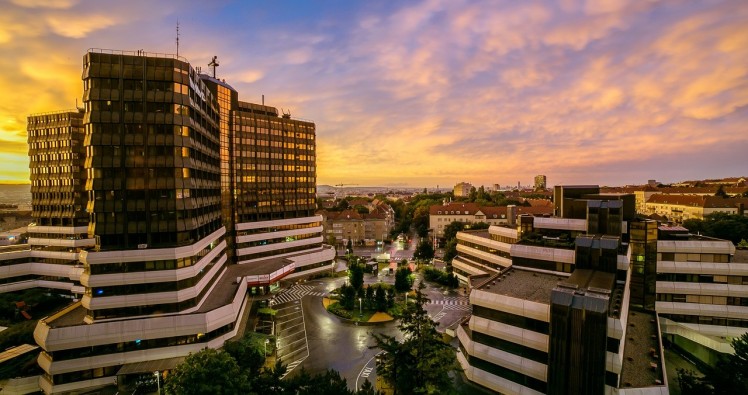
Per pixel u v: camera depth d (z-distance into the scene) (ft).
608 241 146.20
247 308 246.68
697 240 187.21
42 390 157.48
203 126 218.18
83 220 284.61
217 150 257.34
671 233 195.52
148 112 177.06
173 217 179.22
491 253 288.51
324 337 204.13
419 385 115.96
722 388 120.37
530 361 128.67
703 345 170.30
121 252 168.96
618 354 113.91
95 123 170.60
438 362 115.65
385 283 315.37
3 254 274.57
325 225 536.01
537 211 483.10
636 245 179.83
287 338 202.90
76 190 282.77
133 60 176.24
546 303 126.93
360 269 269.44
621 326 114.32
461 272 324.19
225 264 270.05
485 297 140.97
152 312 172.65
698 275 181.06
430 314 238.68
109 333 158.61
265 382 117.29
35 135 295.89
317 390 107.76
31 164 297.12
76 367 153.38
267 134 326.65
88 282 163.84
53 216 288.92
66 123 285.02
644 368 127.13
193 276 183.01
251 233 312.29
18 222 552.82
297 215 348.79
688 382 128.67
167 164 177.99
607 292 116.88
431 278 325.83
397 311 239.71
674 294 182.80
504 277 161.79
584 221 173.99
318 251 347.56
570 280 133.08
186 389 102.58
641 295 180.34
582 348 113.19
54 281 280.31
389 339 127.44
